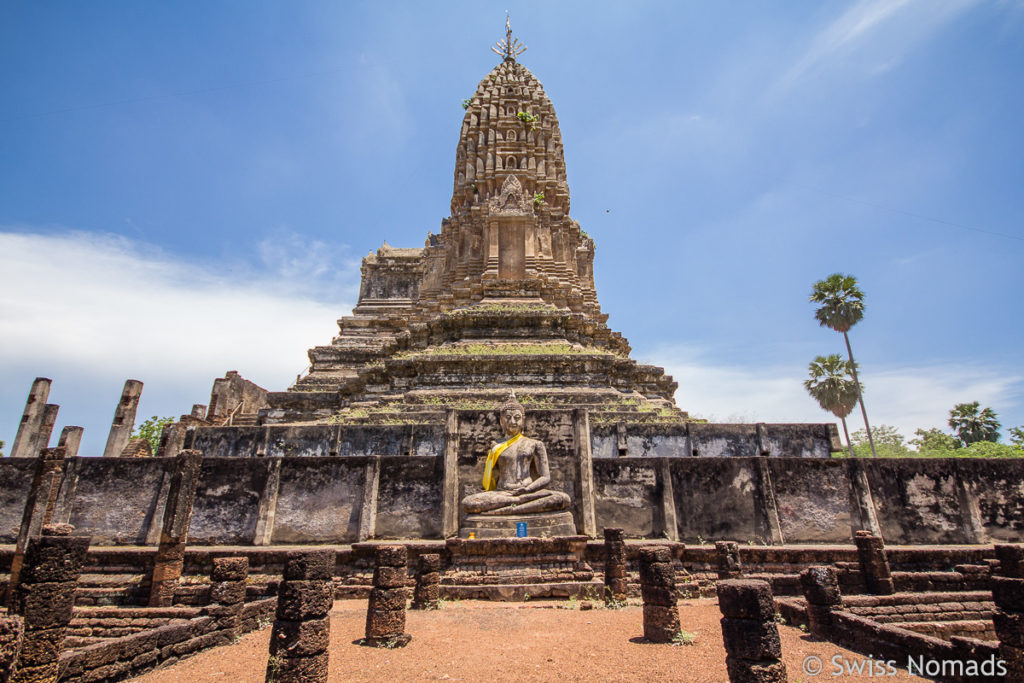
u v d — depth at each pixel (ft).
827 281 163.32
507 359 78.02
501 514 48.32
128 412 91.81
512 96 116.98
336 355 116.47
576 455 53.83
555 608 38.81
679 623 30.66
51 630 23.07
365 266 157.17
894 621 38.42
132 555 46.14
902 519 54.24
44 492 46.09
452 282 105.70
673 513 52.65
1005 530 54.60
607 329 101.04
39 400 85.51
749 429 64.54
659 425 63.72
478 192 110.42
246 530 51.42
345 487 52.54
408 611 38.27
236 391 122.31
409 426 62.80
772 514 53.06
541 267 102.22
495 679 24.84
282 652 22.67
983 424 194.29
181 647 29.89
